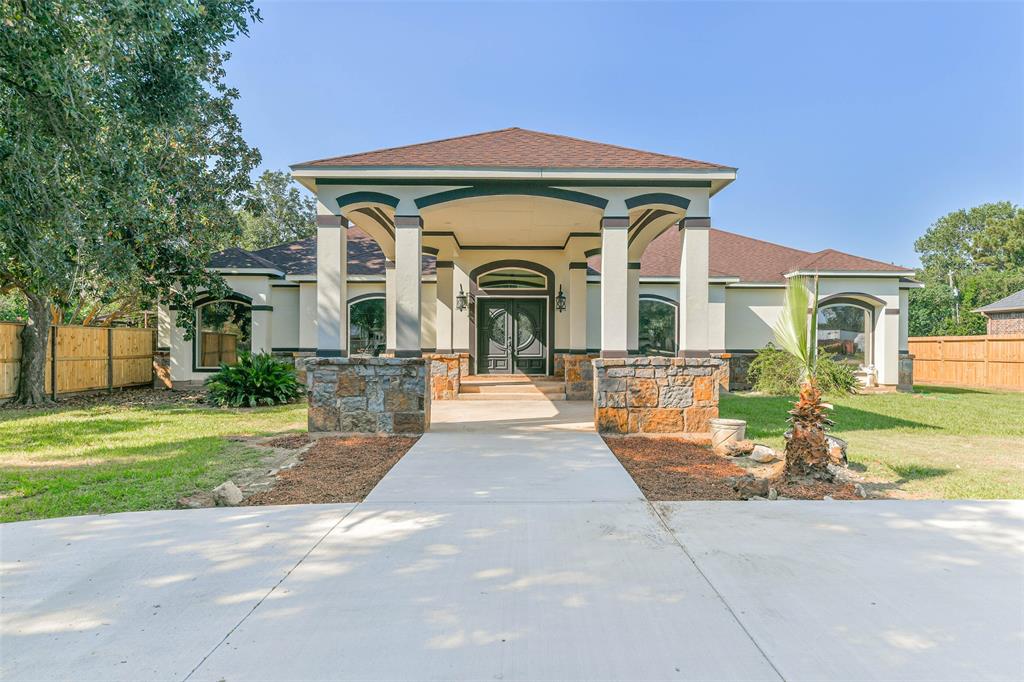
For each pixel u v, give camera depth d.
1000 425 10.16
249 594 3.18
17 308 20.17
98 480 5.95
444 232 13.12
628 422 8.38
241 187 19.55
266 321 16.44
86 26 6.42
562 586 3.27
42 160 6.61
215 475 6.19
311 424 8.34
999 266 44.50
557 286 15.62
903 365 17.45
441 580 3.36
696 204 9.14
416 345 8.84
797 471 5.74
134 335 16.50
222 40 8.91
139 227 11.24
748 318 17.92
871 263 17.14
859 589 3.22
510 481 5.71
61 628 2.81
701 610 2.97
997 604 3.04
